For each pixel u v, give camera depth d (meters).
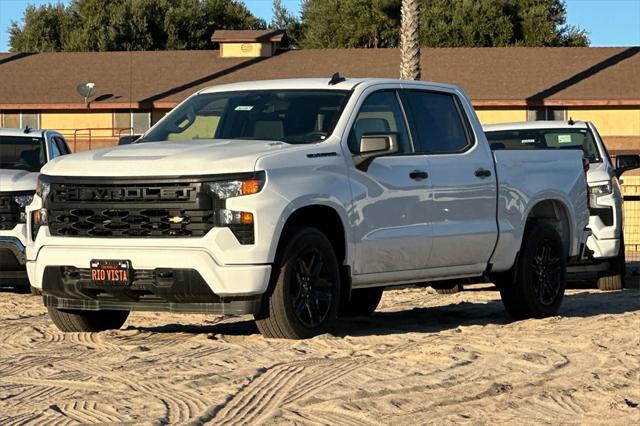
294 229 9.49
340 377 8.03
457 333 10.37
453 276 11.06
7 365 8.62
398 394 7.51
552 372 8.43
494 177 11.27
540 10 60.41
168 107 42.56
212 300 9.27
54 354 9.12
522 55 44.78
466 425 6.73
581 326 10.95
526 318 11.87
